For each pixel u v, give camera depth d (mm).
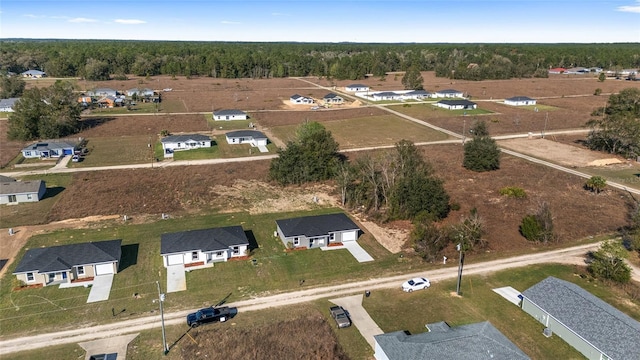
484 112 144625
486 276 47812
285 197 72125
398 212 62781
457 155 95562
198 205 68375
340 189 72875
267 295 44250
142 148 100562
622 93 128125
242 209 67062
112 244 51281
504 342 33375
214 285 46062
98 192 73000
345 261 51312
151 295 44250
